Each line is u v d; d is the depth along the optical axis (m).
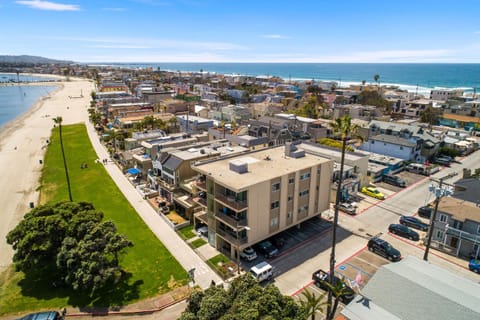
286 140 82.31
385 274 27.83
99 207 53.19
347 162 56.25
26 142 97.81
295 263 37.19
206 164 43.28
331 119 115.56
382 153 75.19
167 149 57.91
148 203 54.91
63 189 61.69
